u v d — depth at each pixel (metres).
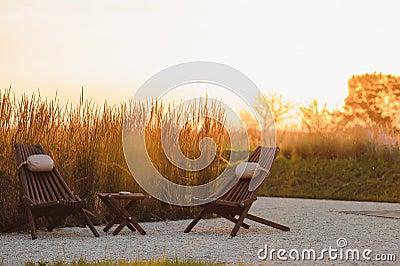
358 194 15.79
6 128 8.84
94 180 9.43
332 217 10.68
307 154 18.83
